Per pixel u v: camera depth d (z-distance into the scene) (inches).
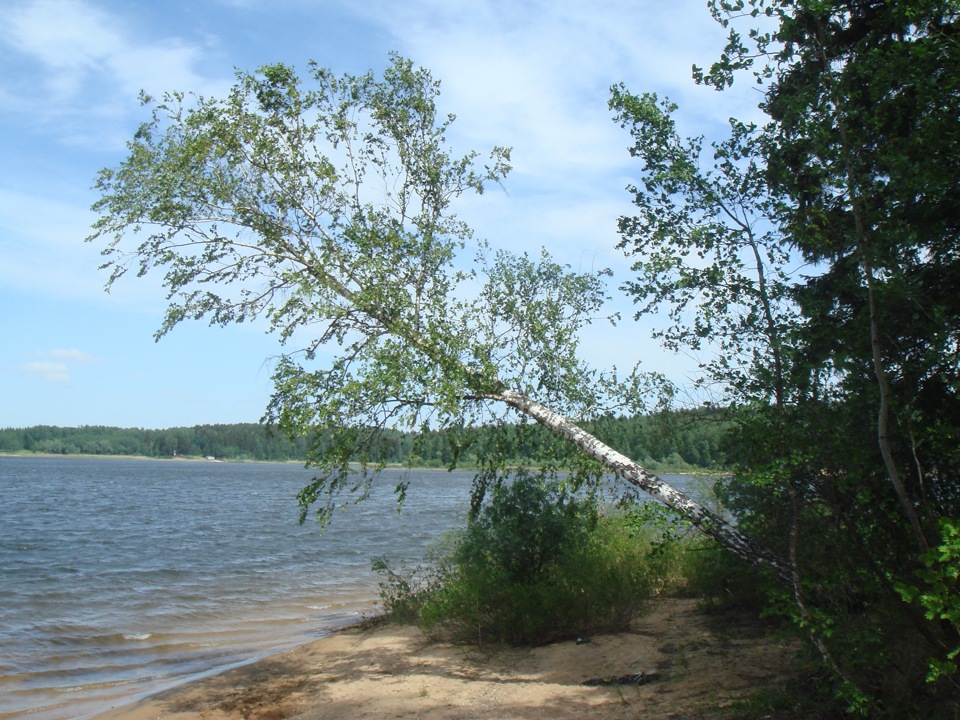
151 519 1622.8
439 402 330.3
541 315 390.6
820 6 253.6
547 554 444.8
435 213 390.6
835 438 241.4
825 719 246.7
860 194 246.4
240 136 363.9
